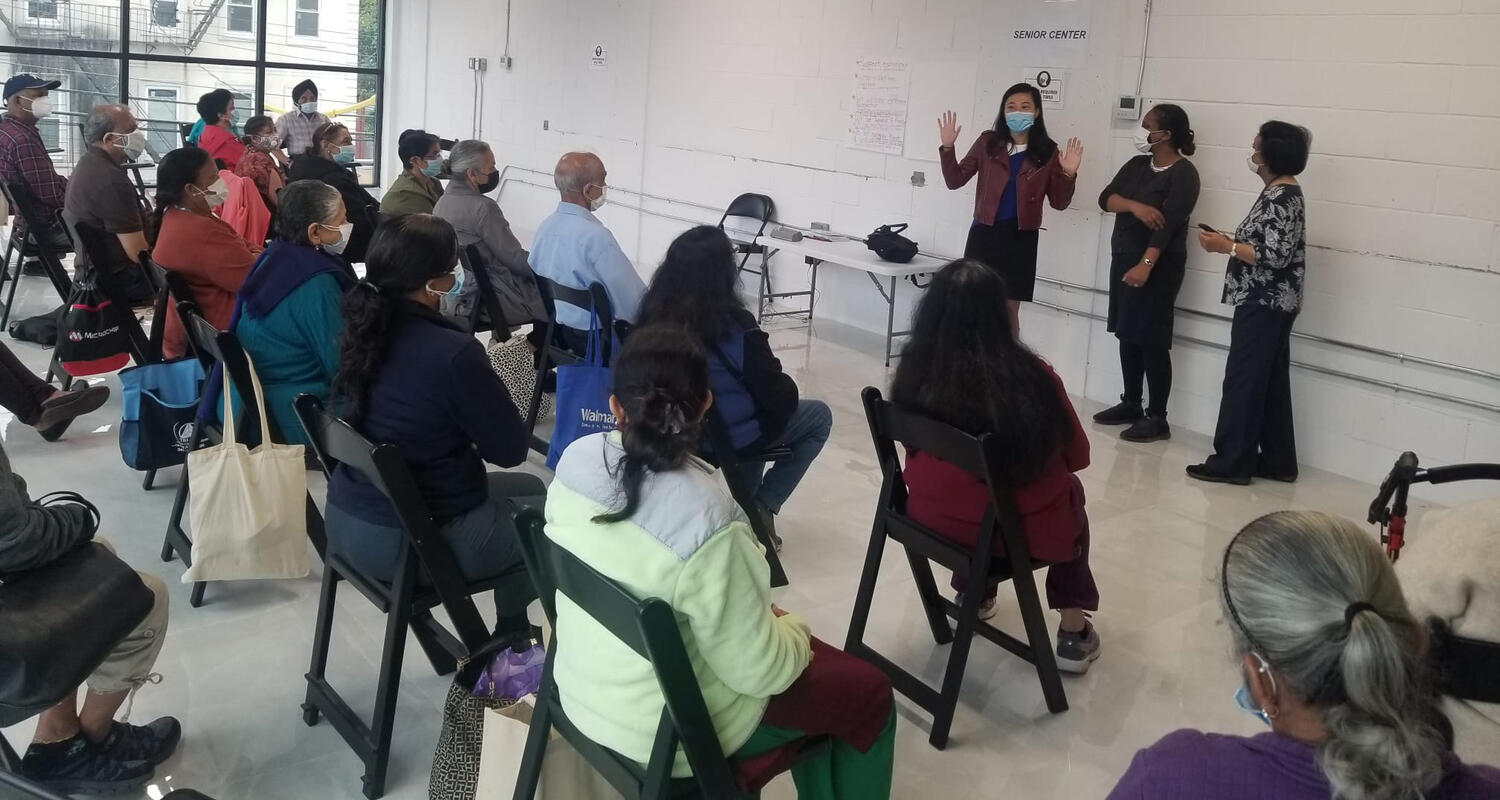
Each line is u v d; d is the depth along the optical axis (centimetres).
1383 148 433
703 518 158
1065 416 244
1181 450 480
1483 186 409
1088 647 285
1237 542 113
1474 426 421
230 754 233
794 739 181
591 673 170
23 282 655
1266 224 418
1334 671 101
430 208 544
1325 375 461
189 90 940
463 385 224
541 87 882
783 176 689
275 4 964
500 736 186
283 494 274
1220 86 478
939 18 586
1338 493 436
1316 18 445
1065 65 532
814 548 358
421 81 1011
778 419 314
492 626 294
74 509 183
